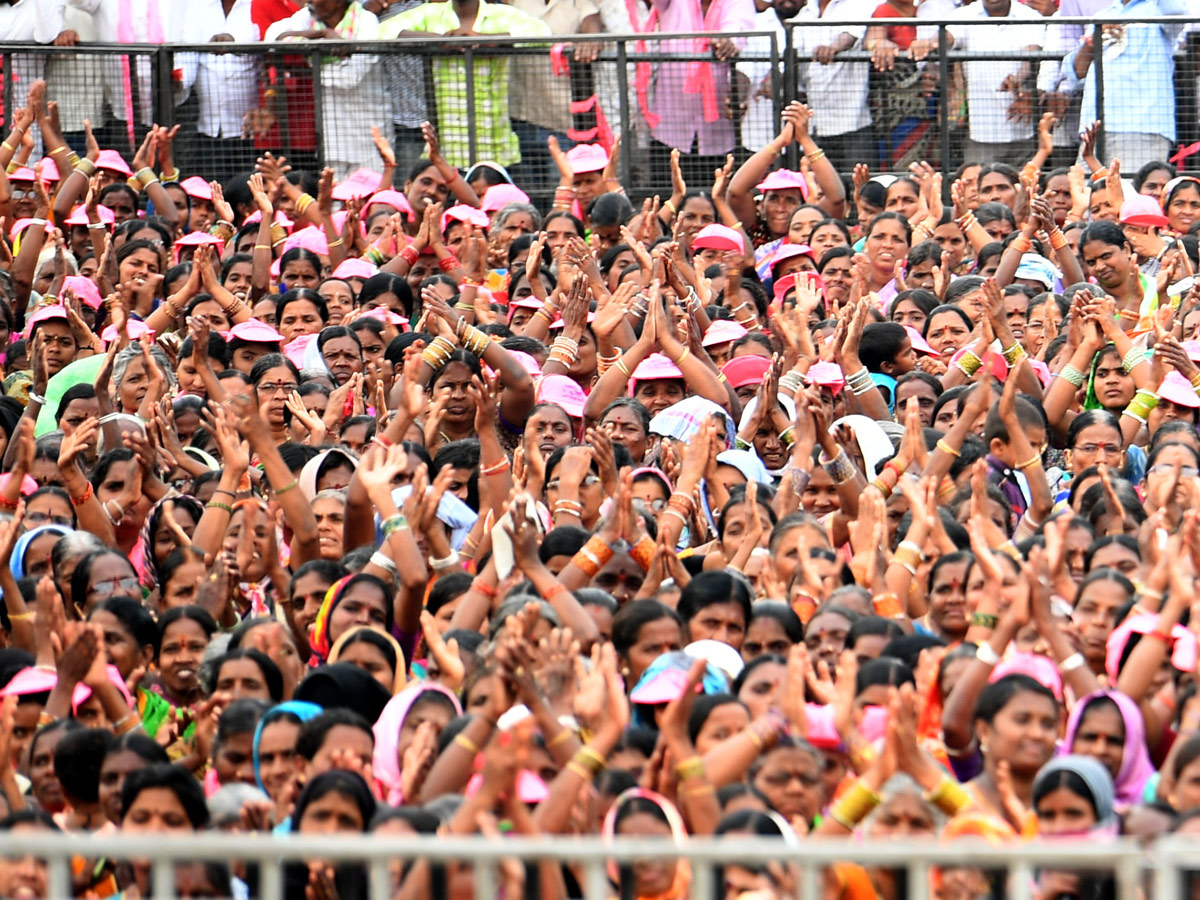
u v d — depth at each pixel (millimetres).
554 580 25141
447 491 31906
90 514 31703
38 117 50188
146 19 56219
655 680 23219
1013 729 21562
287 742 22812
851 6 57250
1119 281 43875
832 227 47406
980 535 25578
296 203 50125
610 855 14172
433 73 53375
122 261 46656
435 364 35250
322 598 27984
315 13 56688
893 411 38469
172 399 37500
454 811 20078
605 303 38844
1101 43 53219
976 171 52000
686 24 57438
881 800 19922
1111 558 27938
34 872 19469
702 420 33469
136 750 22625
